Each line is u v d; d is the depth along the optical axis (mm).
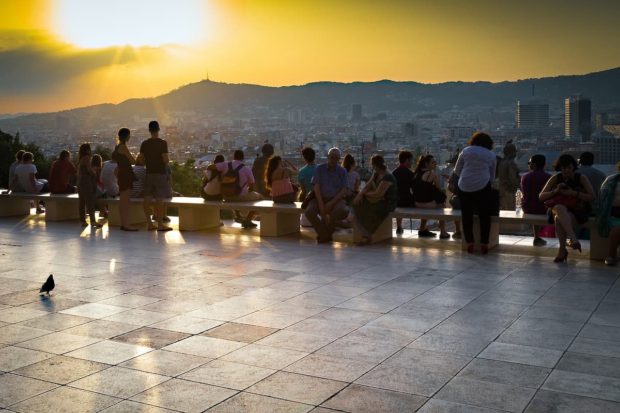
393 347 5867
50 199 15453
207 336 6242
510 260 10016
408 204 12242
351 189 13133
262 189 15461
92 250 11266
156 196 13727
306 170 13508
